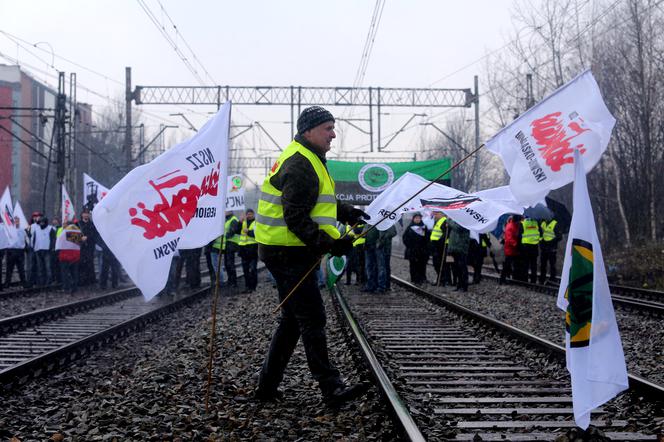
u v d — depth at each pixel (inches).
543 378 265.0
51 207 2121.1
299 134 200.2
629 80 1094.4
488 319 388.2
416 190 397.1
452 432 184.4
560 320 446.6
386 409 201.6
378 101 1244.5
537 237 706.8
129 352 346.0
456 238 651.5
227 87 1208.2
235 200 656.4
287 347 217.5
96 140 2139.5
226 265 681.0
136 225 198.2
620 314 488.7
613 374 166.9
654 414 205.8
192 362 297.1
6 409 227.3
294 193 188.2
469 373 275.6
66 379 274.7
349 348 321.7
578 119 180.2
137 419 203.6
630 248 988.6
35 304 577.3
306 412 208.4
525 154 187.5
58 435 190.7
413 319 449.1
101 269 703.7
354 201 810.2
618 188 1071.6
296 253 200.7
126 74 1210.0
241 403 220.5
